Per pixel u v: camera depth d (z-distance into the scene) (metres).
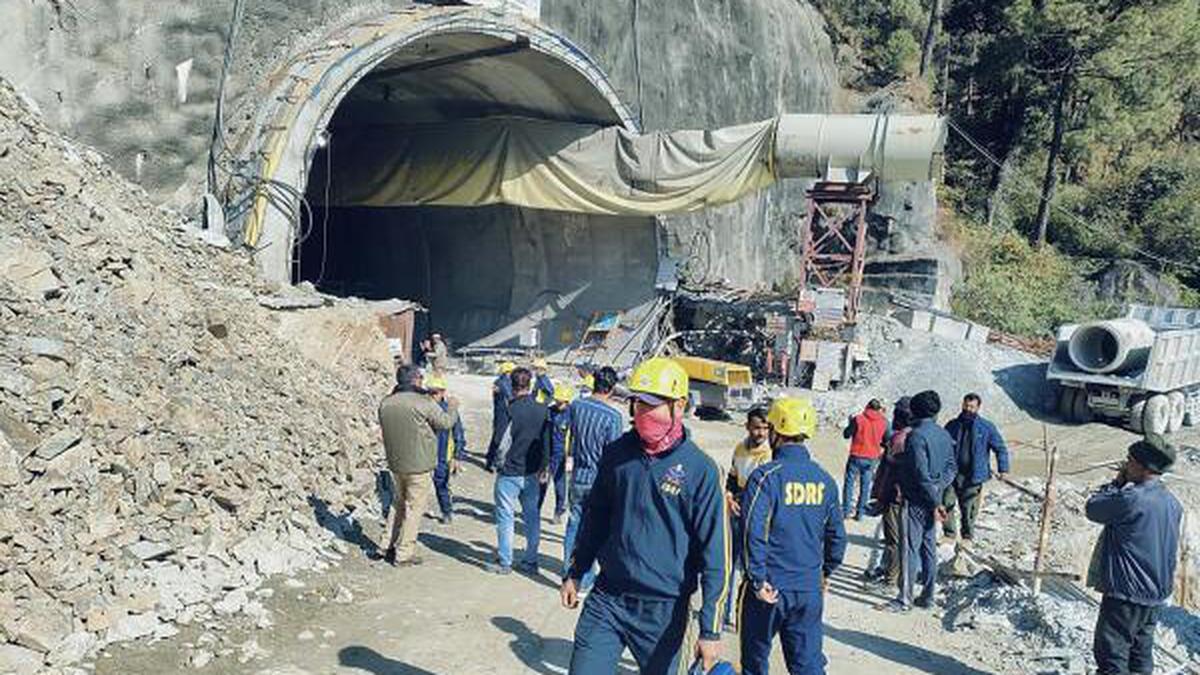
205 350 10.29
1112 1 38.25
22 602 5.82
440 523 10.54
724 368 21.39
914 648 7.86
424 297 31.98
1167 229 43.75
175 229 13.45
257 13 18.08
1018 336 33.12
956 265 37.56
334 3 20.00
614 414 8.03
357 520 9.65
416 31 20.17
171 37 16.27
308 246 34.22
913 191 36.62
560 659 7.04
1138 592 6.20
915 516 8.64
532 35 23.06
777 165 23.53
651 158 24.91
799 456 5.68
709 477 4.54
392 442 8.55
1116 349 22.25
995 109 46.31
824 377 24.56
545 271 29.39
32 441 6.77
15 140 10.34
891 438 9.27
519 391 8.73
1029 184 44.94
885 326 26.28
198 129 16.72
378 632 7.19
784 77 37.81
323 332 13.99
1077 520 13.10
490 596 8.24
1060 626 8.00
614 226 27.83
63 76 14.75
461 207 30.08
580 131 25.75
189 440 8.23
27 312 8.19
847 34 47.88
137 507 7.23
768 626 5.67
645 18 29.28
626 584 4.62
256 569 7.68
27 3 14.25
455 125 27.39
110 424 7.61
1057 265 41.44
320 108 17.83
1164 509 6.17
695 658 4.95
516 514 11.29
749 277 34.41
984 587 9.11
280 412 10.30
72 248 9.54
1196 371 23.77
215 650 6.38
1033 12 38.75
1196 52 37.84
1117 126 40.78
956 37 49.06
